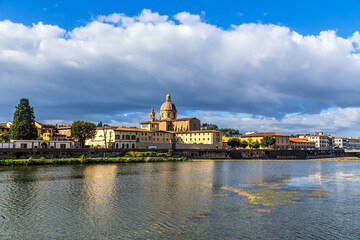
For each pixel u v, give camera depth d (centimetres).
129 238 3131
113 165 11050
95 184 6384
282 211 4172
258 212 4109
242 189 5934
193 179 7356
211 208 4312
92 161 11781
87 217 3838
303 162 15300
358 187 6281
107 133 17275
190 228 3431
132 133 17875
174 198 4997
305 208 4350
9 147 11856
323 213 4081
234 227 3469
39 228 3428
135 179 7231
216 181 7044
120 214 3969
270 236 3203
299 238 3156
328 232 3331
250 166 11906
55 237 3162
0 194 5206
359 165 13100
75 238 3134
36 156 11456
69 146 13625
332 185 6550
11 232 3300
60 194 5266
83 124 15550
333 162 15575
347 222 3684
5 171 8456
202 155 17112
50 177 7375
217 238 3136
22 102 13512
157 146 17525
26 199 4844
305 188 6106
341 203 4691
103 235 3216
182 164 12269
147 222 3638
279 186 6366
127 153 14225
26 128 13312
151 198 4981
